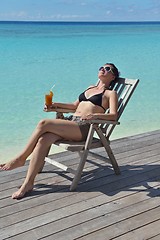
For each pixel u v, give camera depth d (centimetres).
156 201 353
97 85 454
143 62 1858
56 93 1109
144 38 3622
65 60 1875
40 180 399
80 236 292
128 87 427
